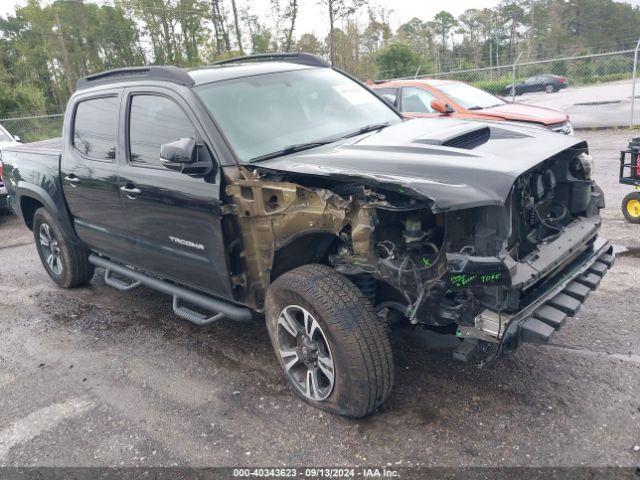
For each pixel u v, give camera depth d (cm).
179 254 419
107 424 367
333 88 468
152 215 427
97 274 666
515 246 319
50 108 4478
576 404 341
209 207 372
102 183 470
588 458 296
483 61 6831
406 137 370
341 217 315
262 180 349
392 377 327
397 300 351
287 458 318
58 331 520
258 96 419
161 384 411
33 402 402
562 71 2844
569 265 366
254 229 364
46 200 556
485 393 360
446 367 393
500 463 298
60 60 5112
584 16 7525
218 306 409
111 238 495
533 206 337
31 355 477
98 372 437
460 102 983
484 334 299
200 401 384
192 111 388
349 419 346
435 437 323
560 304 329
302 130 411
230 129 382
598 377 366
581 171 391
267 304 362
